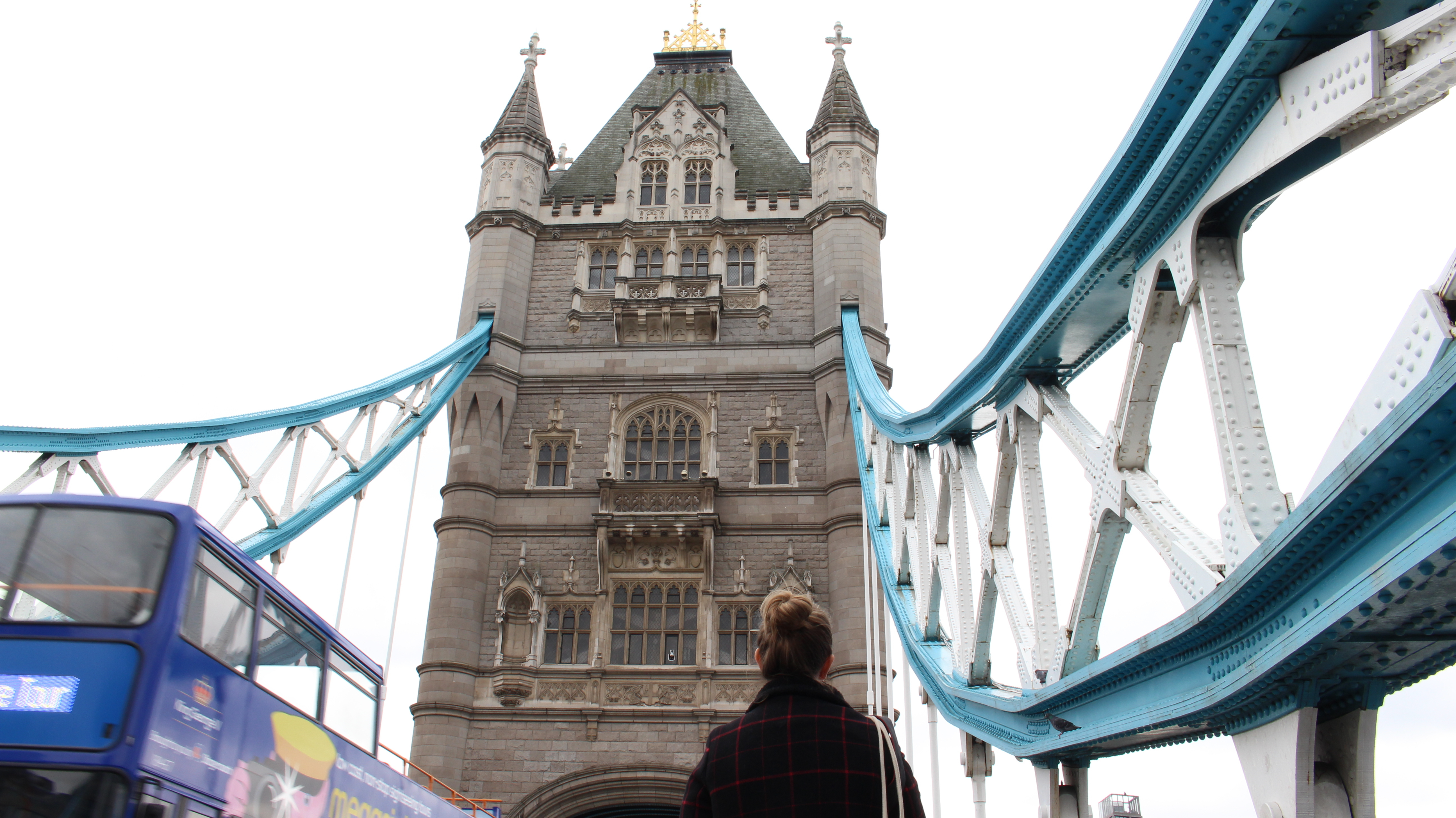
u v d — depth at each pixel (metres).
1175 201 12.35
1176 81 11.56
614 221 44.06
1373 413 8.48
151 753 10.61
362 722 16.41
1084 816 17.44
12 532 11.36
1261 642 10.64
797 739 3.88
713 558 36.19
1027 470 18.53
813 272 42.31
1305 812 10.38
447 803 19.58
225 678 12.33
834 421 37.91
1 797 9.98
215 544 12.44
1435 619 8.85
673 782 32.94
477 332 39.53
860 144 44.25
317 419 30.58
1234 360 11.44
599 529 36.28
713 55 54.78
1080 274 14.78
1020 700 17.89
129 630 10.99
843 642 34.34
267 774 13.04
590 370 40.25
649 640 35.59
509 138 45.12
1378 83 8.78
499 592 36.00
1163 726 13.03
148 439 24.44
